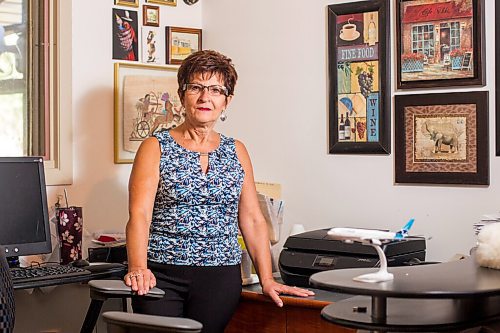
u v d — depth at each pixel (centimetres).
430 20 330
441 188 328
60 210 326
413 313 208
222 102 295
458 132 323
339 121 355
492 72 315
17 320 322
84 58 358
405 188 338
